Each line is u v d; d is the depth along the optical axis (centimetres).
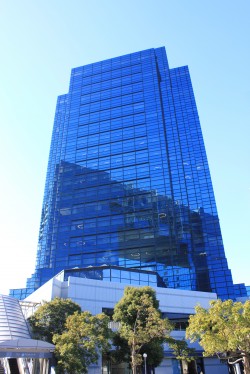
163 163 11206
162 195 10606
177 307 5803
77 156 12450
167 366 5284
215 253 9444
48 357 3466
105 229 10450
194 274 9169
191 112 12469
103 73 14888
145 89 13488
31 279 9919
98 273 6297
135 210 10581
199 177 10856
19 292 9706
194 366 5419
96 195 11288
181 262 9394
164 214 10269
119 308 4056
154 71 13988
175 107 12769
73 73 15462
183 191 10669
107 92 14038
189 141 11706
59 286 5119
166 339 4016
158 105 12738
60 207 11419
